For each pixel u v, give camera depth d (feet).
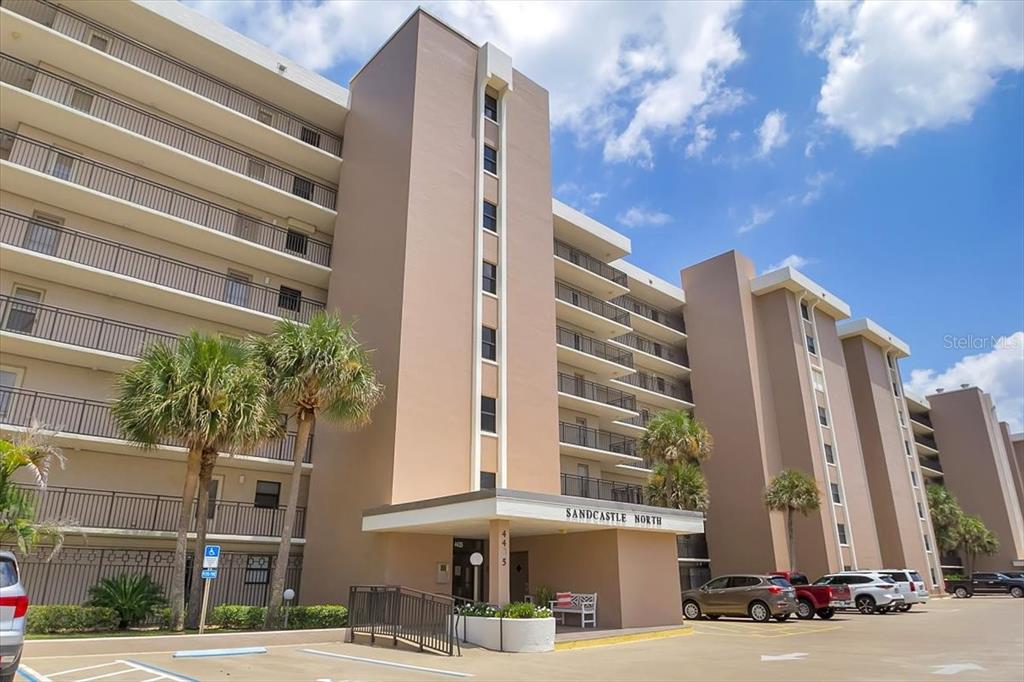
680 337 140.26
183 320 74.59
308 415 61.98
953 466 202.18
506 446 74.54
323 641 53.57
